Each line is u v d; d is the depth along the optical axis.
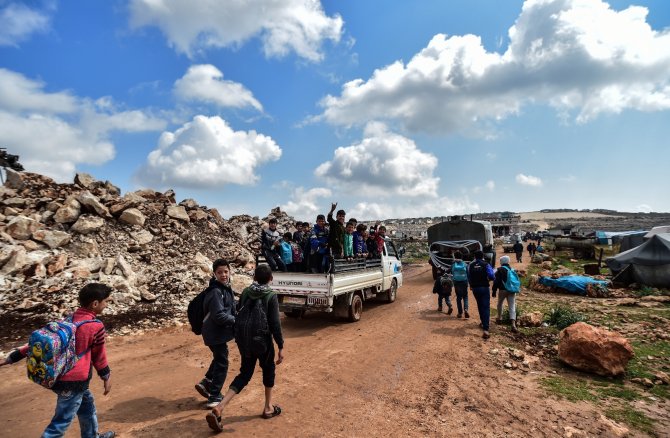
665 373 6.26
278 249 10.19
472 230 19.89
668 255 14.77
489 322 9.40
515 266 24.59
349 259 10.22
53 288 10.03
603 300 13.06
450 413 4.98
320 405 5.13
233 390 4.27
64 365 3.11
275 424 4.50
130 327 9.02
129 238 15.34
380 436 4.36
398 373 6.44
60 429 3.16
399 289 16.64
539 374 6.41
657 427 4.61
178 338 8.52
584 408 5.12
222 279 4.76
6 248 11.48
